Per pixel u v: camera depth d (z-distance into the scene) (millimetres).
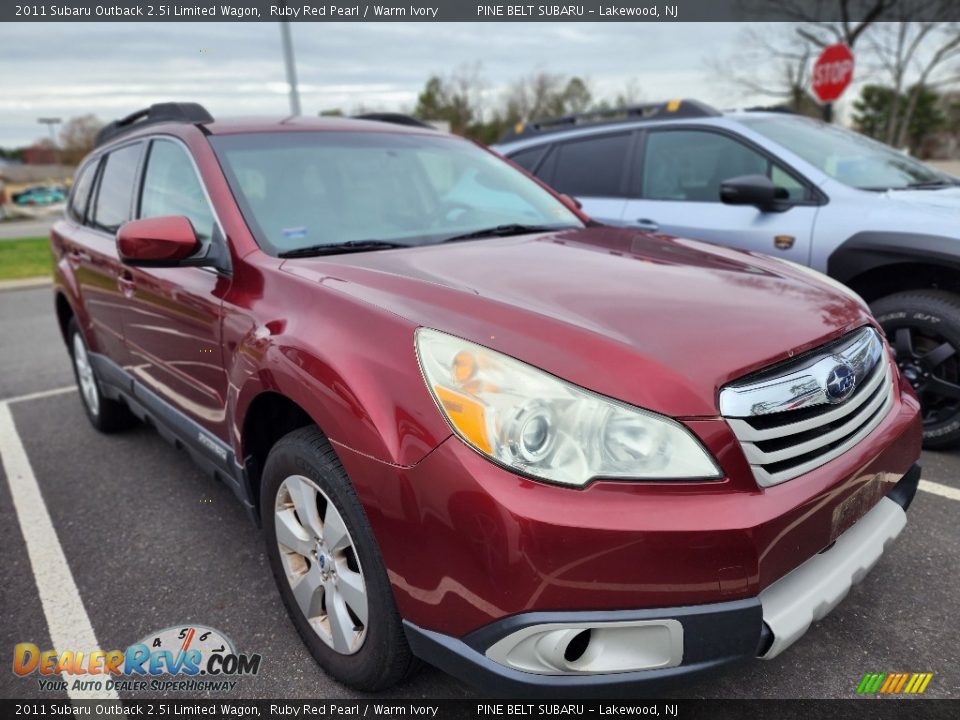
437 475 1503
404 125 3441
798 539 1571
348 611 1893
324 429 1715
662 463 1472
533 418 1468
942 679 1971
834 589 1661
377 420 1600
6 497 3316
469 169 3219
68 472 3592
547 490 1439
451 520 1487
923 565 2473
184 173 2723
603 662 1485
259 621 2332
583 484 1449
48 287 10914
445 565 1520
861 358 1884
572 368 1521
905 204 3359
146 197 3039
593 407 1478
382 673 1808
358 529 1704
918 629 2164
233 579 2580
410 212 2822
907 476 2074
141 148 3191
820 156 3951
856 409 1832
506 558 1430
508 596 1448
